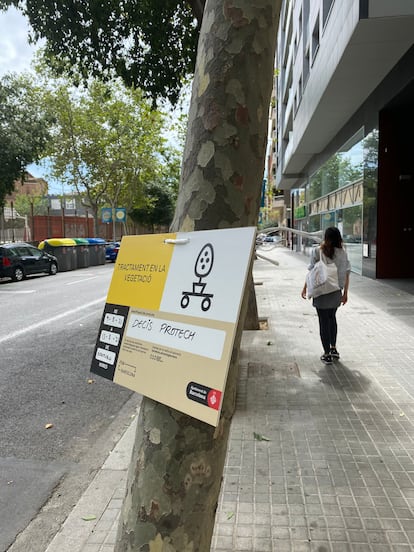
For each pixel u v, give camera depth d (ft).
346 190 56.18
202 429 4.65
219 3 4.67
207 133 4.66
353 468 10.18
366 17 28.19
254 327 23.73
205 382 4.41
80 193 107.45
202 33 4.89
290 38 97.45
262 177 5.04
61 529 8.62
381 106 40.42
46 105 88.63
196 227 4.81
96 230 104.94
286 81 106.22
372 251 43.98
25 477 10.93
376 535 7.97
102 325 6.06
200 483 4.69
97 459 11.81
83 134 95.25
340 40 34.50
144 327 5.35
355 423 12.44
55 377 18.43
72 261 77.97
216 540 7.94
